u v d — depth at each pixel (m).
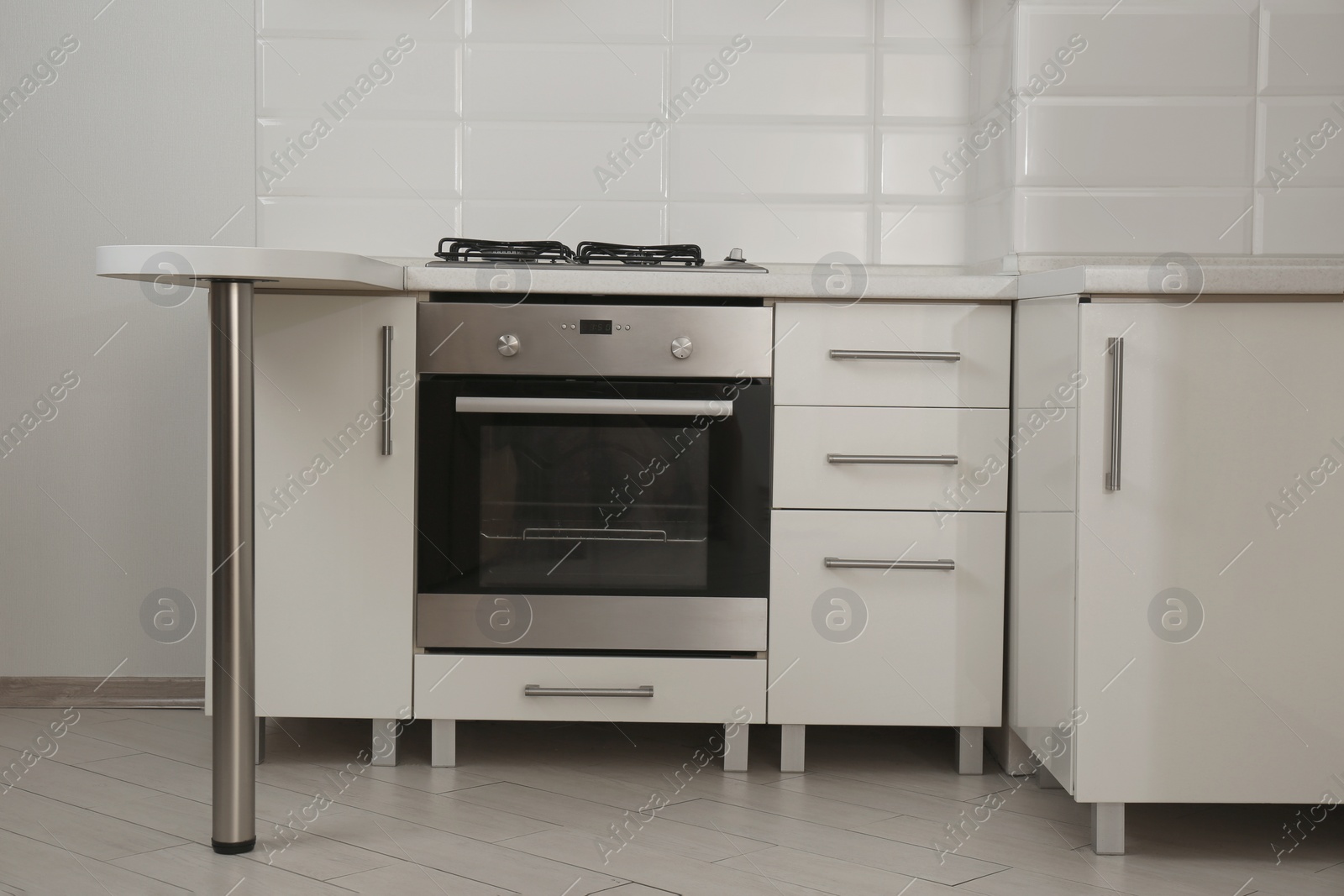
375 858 1.64
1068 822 1.86
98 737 2.28
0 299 2.54
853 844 1.74
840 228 2.54
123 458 2.55
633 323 2.02
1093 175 2.24
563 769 2.10
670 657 2.06
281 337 2.01
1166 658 1.70
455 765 2.10
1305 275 1.65
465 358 2.03
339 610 2.03
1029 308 1.95
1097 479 1.70
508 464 2.04
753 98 2.52
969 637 2.05
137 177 2.52
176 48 2.51
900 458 2.03
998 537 2.04
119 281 2.53
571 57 2.52
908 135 2.53
